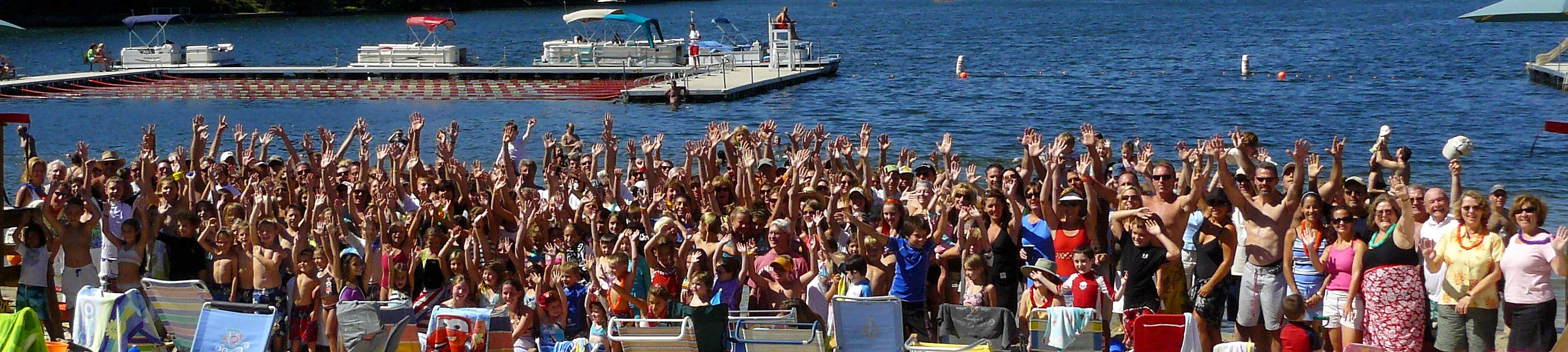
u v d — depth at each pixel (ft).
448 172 47.78
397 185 45.98
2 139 36.86
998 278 35.14
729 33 314.14
